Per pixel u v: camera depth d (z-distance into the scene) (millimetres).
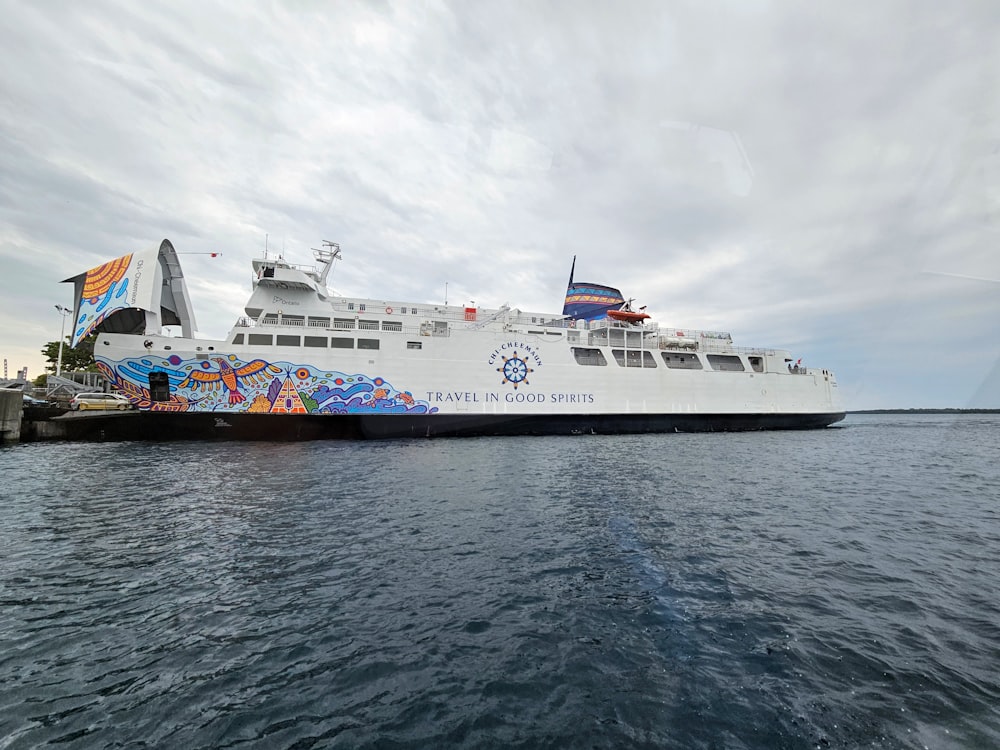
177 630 5883
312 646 5508
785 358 41281
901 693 4520
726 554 8711
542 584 7305
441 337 30469
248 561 8328
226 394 26703
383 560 8359
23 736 4023
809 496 14000
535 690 4664
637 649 5398
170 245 28250
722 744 3902
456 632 5820
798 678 4793
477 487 14844
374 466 18938
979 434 40438
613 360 35031
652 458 21859
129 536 9758
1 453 22453
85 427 27000
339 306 31859
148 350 25578
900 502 13312
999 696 4453
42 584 7320
